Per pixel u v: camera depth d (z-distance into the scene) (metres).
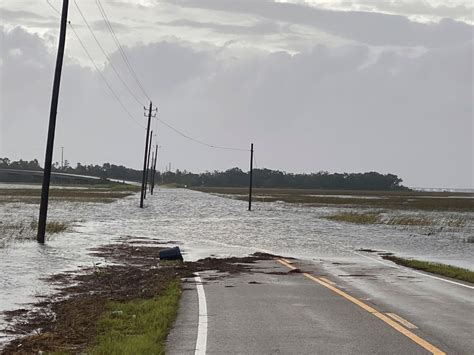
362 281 17.59
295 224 50.16
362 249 30.72
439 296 14.69
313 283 16.95
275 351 8.95
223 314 12.00
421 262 23.41
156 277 18.14
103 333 10.38
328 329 10.54
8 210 55.84
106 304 13.14
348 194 176.25
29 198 83.19
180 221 50.78
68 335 10.29
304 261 23.62
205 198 118.69
